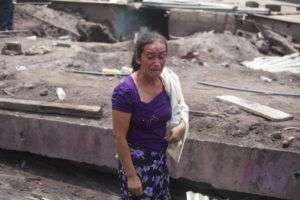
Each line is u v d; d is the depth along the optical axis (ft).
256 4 66.23
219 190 24.43
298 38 56.70
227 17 58.08
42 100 28.32
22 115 26.91
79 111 26.50
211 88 32.42
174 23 59.77
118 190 25.79
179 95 16.52
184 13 59.21
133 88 15.66
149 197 16.57
